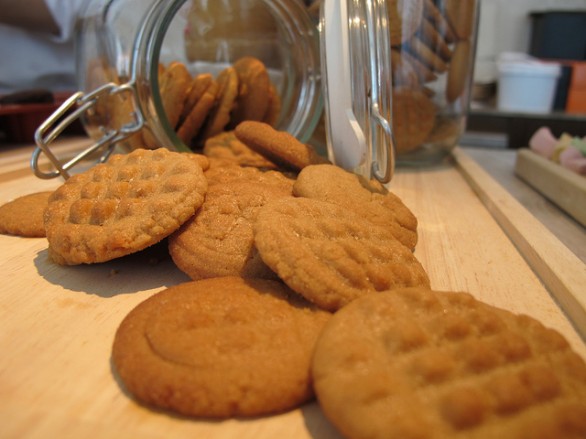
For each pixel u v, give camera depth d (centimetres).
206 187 18
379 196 22
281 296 15
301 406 12
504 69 54
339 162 24
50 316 16
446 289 18
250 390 12
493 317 13
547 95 53
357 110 23
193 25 35
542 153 36
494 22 59
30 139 42
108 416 12
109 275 18
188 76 30
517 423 10
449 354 12
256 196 19
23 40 46
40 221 22
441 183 32
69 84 51
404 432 10
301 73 32
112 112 29
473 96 60
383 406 10
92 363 13
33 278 18
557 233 25
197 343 13
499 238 23
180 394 12
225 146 29
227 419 12
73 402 12
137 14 28
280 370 12
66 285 17
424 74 31
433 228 24
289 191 22
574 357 12
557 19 54
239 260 17
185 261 17
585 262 21
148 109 26
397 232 20
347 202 20
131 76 26
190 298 14
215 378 12
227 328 13
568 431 10
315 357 12
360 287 15
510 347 12
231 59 37
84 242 17
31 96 42
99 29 29
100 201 18
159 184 18
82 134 46
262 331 13
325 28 22
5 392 12
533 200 32
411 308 13
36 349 14
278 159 25
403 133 32
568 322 16
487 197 27
